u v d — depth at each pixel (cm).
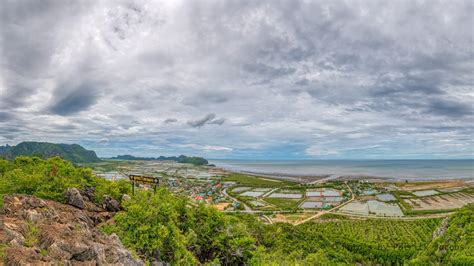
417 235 18100
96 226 5838
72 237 3419
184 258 6000
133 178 9188
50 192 6606
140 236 5438
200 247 7706
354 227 19675
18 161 10988
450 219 15975
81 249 3241
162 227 5753
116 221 6075
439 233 15862
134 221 5788
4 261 2595
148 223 5756
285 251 12075
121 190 9175
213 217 8256
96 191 7712
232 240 7819
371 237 17638
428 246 14700
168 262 5741
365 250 15188
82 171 9125
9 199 3916
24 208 3831
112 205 7300
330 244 15262
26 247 2928
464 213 15550
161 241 5616
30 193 6669
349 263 13188
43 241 3166
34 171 8338
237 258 8000
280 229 14912
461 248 12875
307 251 13225
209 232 7969
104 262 3400
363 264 13825
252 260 7762
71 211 5641
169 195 9231
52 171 8462
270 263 8238
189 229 7562
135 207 5947
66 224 3791
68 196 6650
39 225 3481
